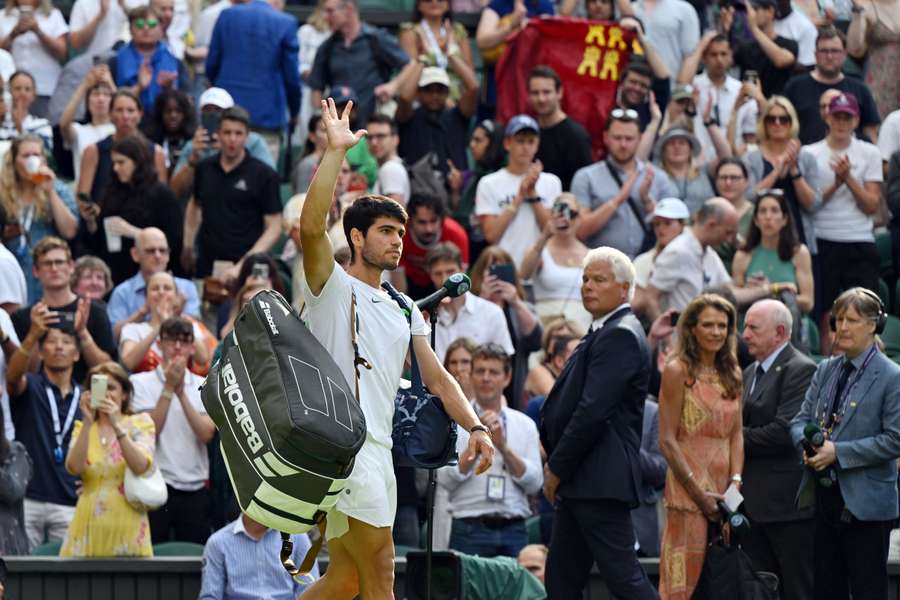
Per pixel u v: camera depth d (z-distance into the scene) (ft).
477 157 153.48
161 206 139.44
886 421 94.99
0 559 88.33
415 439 73.10
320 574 100.78
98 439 104.12
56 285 121.70
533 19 160.04
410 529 108.68
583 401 89.86
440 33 162.91
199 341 120.78
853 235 147.33
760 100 155.22
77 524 103.35
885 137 157.07
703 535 94.84
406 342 71.51
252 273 128.36
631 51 160.25
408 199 144.05
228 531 99.40
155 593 101.40
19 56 167.94
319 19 172.35
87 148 145.07
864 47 170.60
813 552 97.30
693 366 95.76
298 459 65.05
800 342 125.90
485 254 129.18
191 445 112.57
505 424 110.83
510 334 128.26
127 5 171.22
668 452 95.09
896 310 151.43
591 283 92.07
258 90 157.38
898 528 112.57
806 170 148.25
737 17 169.99
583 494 90.58
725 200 131.23
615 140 143.95
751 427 100.17
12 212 135.64
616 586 90.74
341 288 69.62
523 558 104.32
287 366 66.18
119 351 126.11
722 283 130.72
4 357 114.32
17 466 103.96
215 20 169.17
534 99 150.92
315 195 67.77
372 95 158.81
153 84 158.61
